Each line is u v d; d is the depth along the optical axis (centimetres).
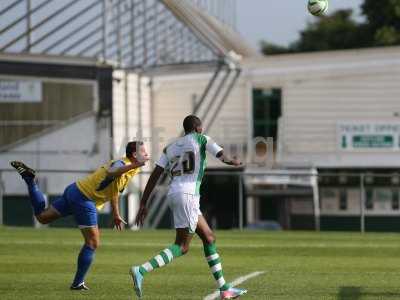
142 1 11881
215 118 13725
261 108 14025
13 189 11388
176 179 3177
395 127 13562
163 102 14162
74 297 3362
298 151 13762
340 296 3425
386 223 13550
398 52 13588
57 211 3547
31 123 11588
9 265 4466
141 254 5088
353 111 13725
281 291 3556
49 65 11469
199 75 14038
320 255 5141
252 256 5066
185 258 4841
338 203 13638
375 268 4456
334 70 13800
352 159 13675
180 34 12675
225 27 13325
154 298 3338
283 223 13162
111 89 11512
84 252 3541
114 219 3559
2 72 11469
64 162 11512
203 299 3309
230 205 14100
